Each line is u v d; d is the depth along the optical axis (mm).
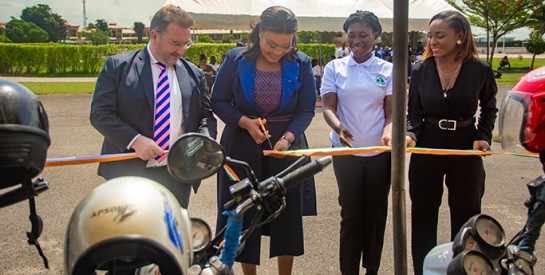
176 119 3037
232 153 3221
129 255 1170
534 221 2010
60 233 4754
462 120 3357
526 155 3166
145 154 2803
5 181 1614
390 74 3547
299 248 3242
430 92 3369
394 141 1916
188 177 1726
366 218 3600
